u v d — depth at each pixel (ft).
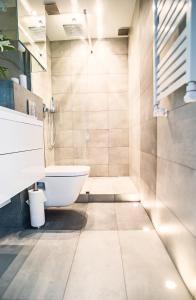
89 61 9.70
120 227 5.25
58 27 8.59
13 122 3.04
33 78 7.02
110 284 3.25
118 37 9.59
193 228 2.90
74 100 9.82
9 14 5.30
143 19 6.10
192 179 2.91
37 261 3.87
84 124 9.87
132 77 8.49
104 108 9.81
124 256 3.99
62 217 5.93
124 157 9.93
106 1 7.09
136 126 7.79
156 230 5.01
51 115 9.54
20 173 3.30
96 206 6.83
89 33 8.94
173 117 3.67
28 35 5.92
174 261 3.71
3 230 5.11
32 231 5.07
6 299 2.99
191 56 2.44
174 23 3.12
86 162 9.95
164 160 4.27
